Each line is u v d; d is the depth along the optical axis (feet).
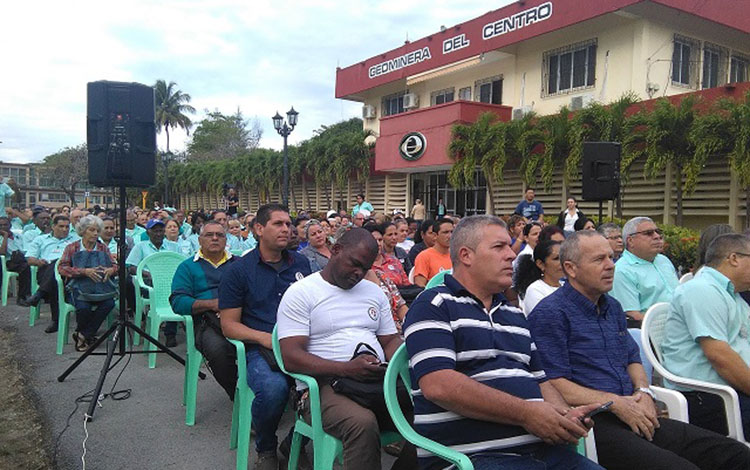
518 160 45.70
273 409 11.02
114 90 16.71
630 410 9.24
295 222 25.95
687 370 11.03
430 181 62.59
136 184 17.03
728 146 32.94
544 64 53.42
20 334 23.71
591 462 8.09
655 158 34.58
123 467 12.01
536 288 13.23
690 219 40.55
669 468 8.50
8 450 12.71
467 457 7.43
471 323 8.12
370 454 9.11
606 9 44.52
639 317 14.88
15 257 30.19
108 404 15.72
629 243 15.67
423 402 8.04
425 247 24.34
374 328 11.49
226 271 13.19
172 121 186.19
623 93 43.04
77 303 20.63
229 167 96.22
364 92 75.51
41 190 217.56
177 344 22.31
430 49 62.34
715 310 10.61
